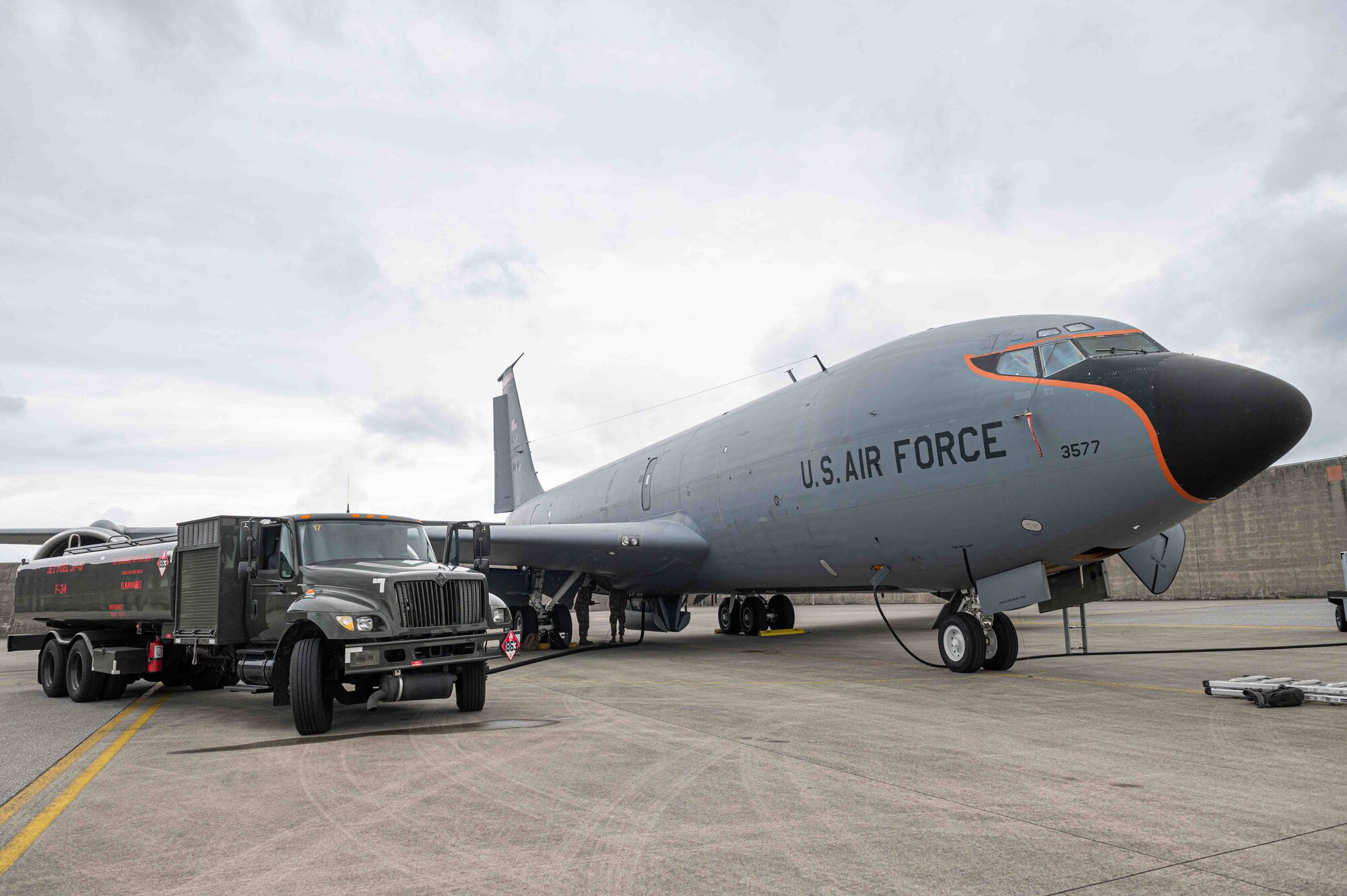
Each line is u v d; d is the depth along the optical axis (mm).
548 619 18172
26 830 4816
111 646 11383
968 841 4195
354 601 8234
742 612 22312
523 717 8633
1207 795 5055
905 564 12594
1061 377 10500
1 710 10672
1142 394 9680
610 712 8781
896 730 7363
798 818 4660
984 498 11023
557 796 5281
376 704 8211
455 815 4895
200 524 9914
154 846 4465
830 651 16594
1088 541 10453
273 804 5293
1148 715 8055
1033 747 6562
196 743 7707
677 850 4141
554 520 26438
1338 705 8492
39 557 13906
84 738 8172
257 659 9344
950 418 11438
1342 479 28766
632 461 21750
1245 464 9195
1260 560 30812
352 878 3859
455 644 8656
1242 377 9289
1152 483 9578
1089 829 4379
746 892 3545
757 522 15336
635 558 17188
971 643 11727
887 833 4352
